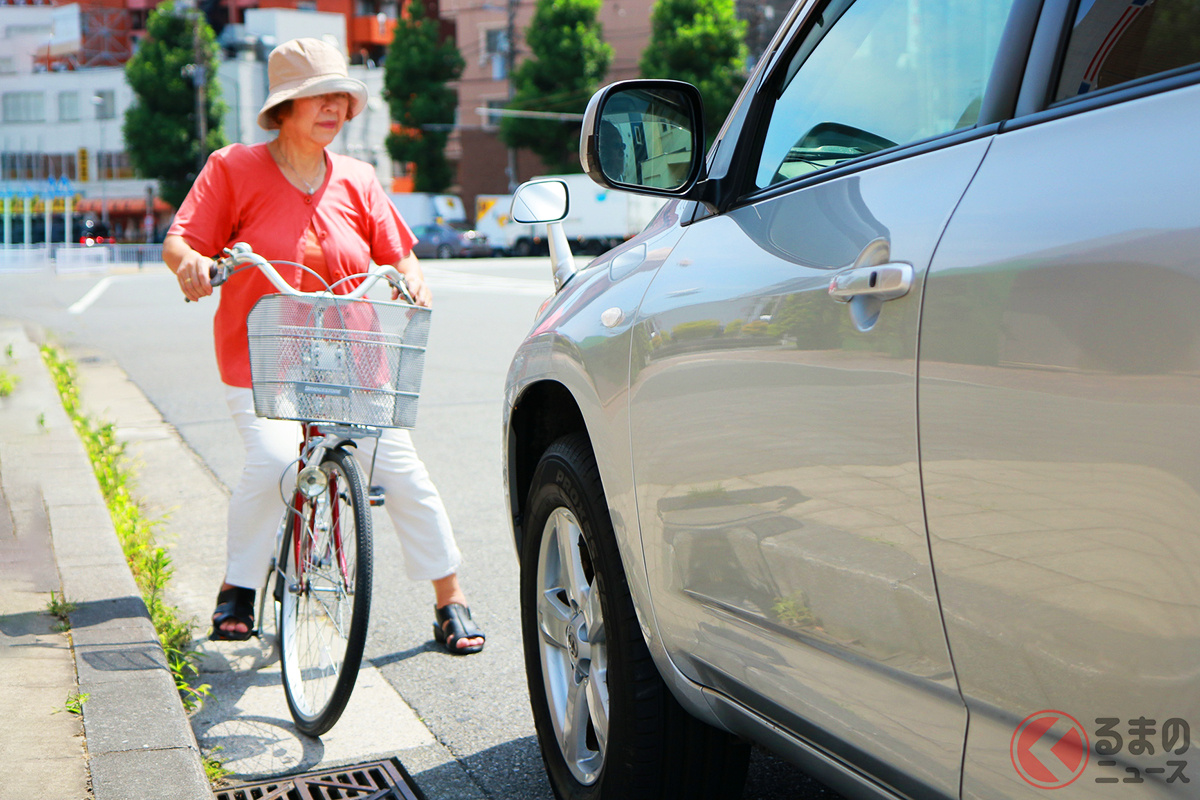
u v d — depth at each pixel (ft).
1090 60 4.55
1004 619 4.28
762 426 5.78
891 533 4.85
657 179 7.54
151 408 28.66
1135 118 4.10
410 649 12.44
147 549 13.96
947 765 4.71
